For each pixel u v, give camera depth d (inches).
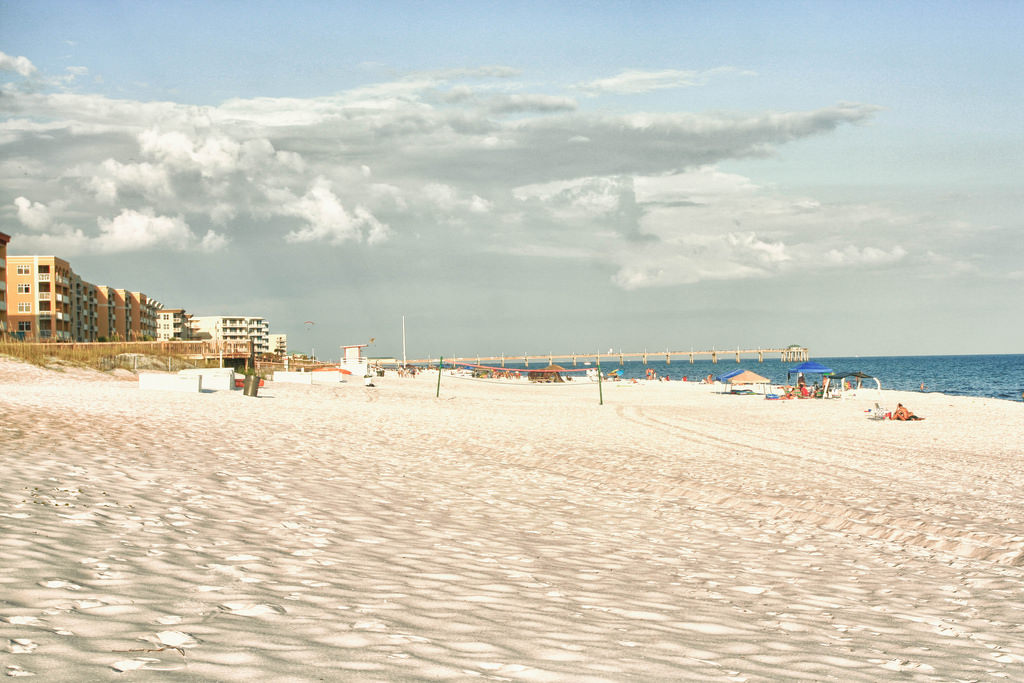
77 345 1550.2
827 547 335.3
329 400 1279.5
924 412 1459.2
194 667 117.0
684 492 474.9
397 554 246.7
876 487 516.7
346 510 322.0
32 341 1556.3
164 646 127.3
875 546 342.0
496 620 172.2
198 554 214.4
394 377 3341.5
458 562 243.9
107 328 4808.1
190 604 160.6
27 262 3467.0
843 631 199.6
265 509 303.3
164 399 902.4
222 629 142.2
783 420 1238.3
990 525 382.9
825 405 1700.3
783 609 222.1
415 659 132.0
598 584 232.7
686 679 136.3
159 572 187.8
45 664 113.0
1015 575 292.7
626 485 498.9
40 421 532.1
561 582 229.8
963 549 336.5
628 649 156.8
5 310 2928.2
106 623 139.6
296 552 232.4
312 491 362.9
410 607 177.3
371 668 123.9
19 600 150.3
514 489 449.4
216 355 1788.9
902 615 226.5
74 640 127.0
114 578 176.4
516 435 823.1
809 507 429.7
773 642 179.0
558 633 165.5
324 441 612.1
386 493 384.5
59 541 208.4
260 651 129.0
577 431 927.7
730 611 213.3
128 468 365.4
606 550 294.2
